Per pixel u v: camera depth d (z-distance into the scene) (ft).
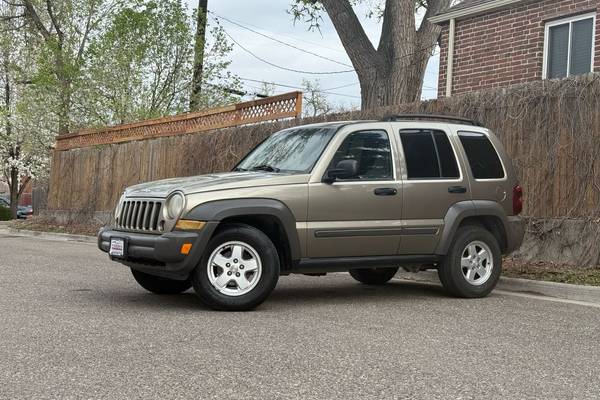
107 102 72.49
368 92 56.90
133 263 22.95
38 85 80.43
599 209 30.40
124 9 71.36
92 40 73.82
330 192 23.73
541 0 45.75
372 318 21.49
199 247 21.56
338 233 23.76
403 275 34.09
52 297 24.27
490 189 26.96
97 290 26.37
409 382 14.23
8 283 27.66
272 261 22.48
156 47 70.59
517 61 47.32
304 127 26.78
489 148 27.63
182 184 22.74
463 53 51.37
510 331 19.99
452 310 23.43
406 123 26.12
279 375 14.51
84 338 17.54
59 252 44.14
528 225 32.73
